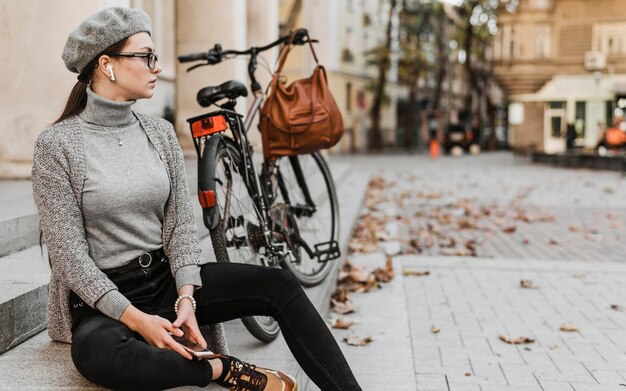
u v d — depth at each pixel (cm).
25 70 625
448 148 3491
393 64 3788
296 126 389
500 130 4675
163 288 266
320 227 475
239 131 368
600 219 988
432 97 4919
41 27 619
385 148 4162
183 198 273
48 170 246
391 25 3559
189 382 233
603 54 3197
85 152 250
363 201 1050
